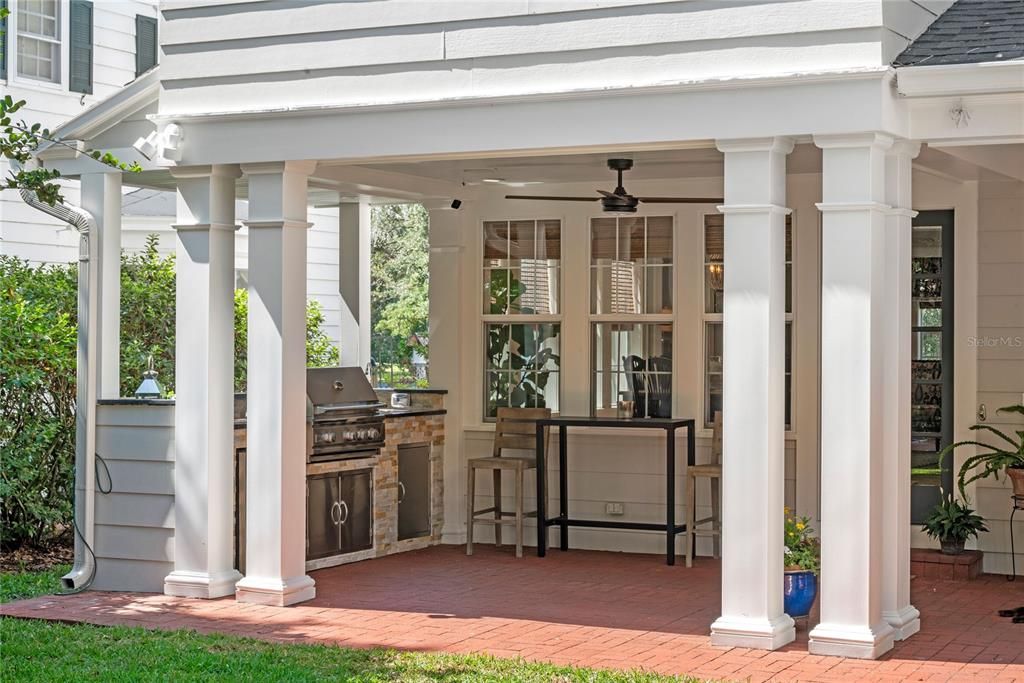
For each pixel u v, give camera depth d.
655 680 6.20
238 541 9.15
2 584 9.12
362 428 10.23
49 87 13.84
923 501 9.93
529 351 11.27
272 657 6.76
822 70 6.79
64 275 11.15
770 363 6.95
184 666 6.55
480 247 11.41
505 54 7.63
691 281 10.60
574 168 10.03
